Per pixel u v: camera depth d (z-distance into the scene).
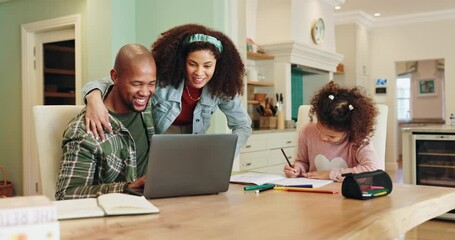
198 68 1.74
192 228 0.89
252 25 5.90
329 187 1.44
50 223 0.67
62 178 1.33
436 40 7.91
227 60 1.86
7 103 5.08
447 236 3.49
